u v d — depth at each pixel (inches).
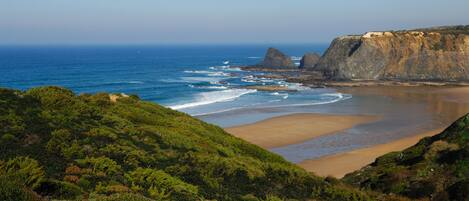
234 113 2694.4
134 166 653.3
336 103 3164.4
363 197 774.5
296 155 1743.4
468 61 4635.8
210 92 3700.8
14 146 617.0
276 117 2566.4
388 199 797.9
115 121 861.8
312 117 2573.8
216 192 642.8
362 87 4136.3
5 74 5083.7
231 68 6476.4
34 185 481.4
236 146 1046.4
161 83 4394.7
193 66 7096.5
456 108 2952.8
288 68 5964.6
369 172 1095.6
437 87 4131.4
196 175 687.1
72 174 564.1
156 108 1186.6
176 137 863.7
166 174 626.8
